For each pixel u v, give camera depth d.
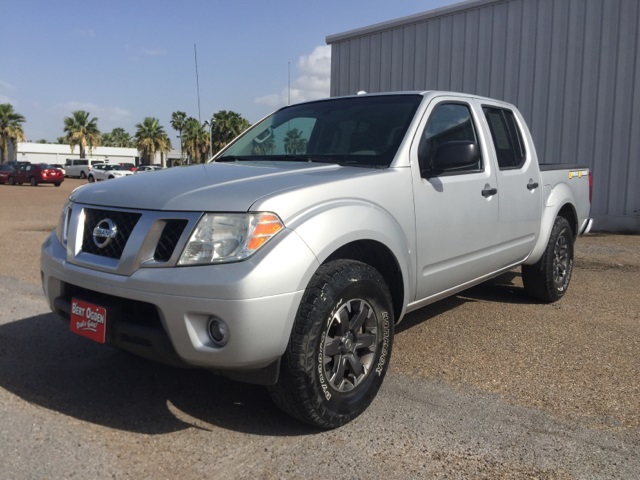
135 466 2.70
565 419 3.19
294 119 4.54
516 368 3.94
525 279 5.56
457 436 2.99
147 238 2.83
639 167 10.88
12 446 2.85
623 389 3.59
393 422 3.14
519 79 12.16
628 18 10.73
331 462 2.74
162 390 3.55
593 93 11.27
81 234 3.20
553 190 5.46
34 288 6.19
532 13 11.87
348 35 15.08
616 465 2.73
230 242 2.71
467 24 12.85
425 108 3.98
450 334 4.66
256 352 2.66
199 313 2.66
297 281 2.74
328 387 2.95
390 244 3.30
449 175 3.99
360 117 4.14
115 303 2.98
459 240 4.03
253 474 2.63
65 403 3.36
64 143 77.25
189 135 61.34
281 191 2.92
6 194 25.97
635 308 5.53
